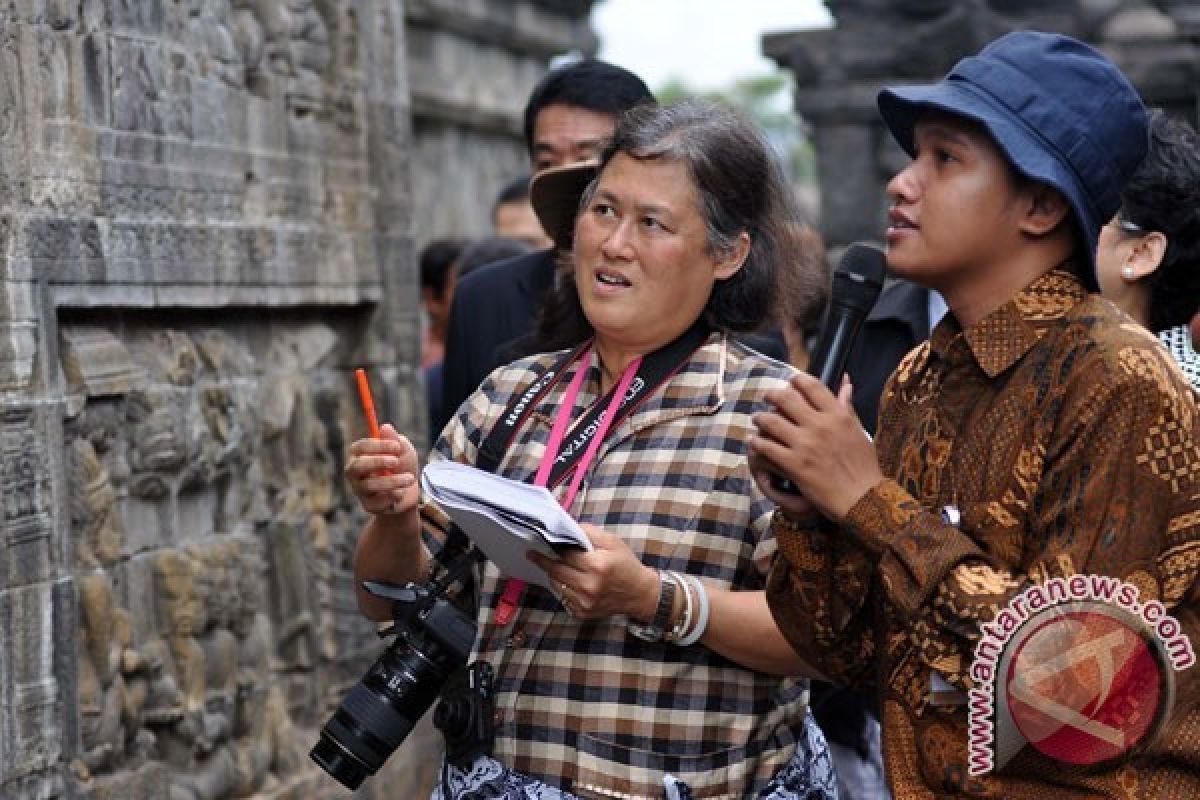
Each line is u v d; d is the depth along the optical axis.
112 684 6.16
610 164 4.28
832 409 3.34
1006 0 14.63
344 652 8.13
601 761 4.04
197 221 6.86
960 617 3.23
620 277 4.20
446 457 4.49
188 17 6.89
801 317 5.38
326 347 8.24
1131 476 3.21
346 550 8.24
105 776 6.12
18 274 5.62
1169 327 4.64
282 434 7.75
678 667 4.04
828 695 5.88
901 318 6.37
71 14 6.01
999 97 3.37
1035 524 3.30
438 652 4.30
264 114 7.57
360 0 8.52
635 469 4.15
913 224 3.44
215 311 7.27
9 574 5.49
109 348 6.28
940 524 3.29
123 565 6.38
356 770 4.30
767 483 3.50
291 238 7.69
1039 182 3.36
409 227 8.84
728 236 4.25
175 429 6.66
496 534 3.91
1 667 5.45
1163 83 14.43
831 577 3.57
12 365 5.56
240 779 7.11
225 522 7.21
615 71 6.67
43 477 5.68
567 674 4.08
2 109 5.58
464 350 6.60
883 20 14.91
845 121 15.07
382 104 8.67
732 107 4.37
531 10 16.55
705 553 4.07
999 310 3.41
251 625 7.31
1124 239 4.54
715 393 4.17
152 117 6.53
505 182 16.56
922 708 3.38
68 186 5.95
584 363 4.39
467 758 4.13
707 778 4.04
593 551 3.85
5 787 5.43
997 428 3.37
